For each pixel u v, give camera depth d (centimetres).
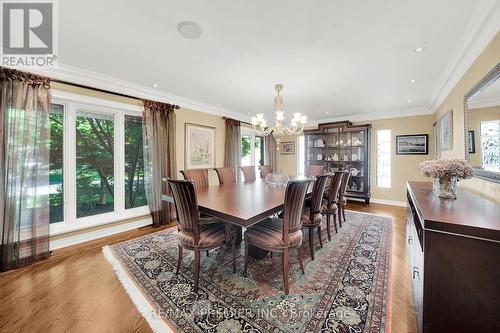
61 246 254
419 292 118
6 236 205
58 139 262
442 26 166
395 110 461
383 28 169
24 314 147
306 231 308
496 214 112
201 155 420
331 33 176
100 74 267
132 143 336
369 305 153
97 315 146
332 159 540
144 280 185
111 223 298
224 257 228
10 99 209
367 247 249
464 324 96
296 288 173
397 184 472
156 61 230
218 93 345
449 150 284
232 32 176
